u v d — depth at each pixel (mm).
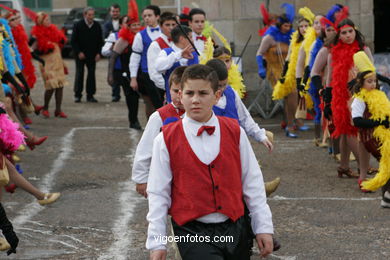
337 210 7582
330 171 9508
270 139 6379
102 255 6277
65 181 9062
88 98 17562
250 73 14672
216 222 4336
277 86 12000
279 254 6211
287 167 9781
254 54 14633
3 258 6230
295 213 7480
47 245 6578
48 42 14320
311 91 10766
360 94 7785
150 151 5395
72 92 19625
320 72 9852
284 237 6676
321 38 10266
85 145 11539
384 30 19812
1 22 11391
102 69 25828
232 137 4414
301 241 6555
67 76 23531
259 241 4367
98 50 17359
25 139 8555
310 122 13867
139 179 5402
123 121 14195
